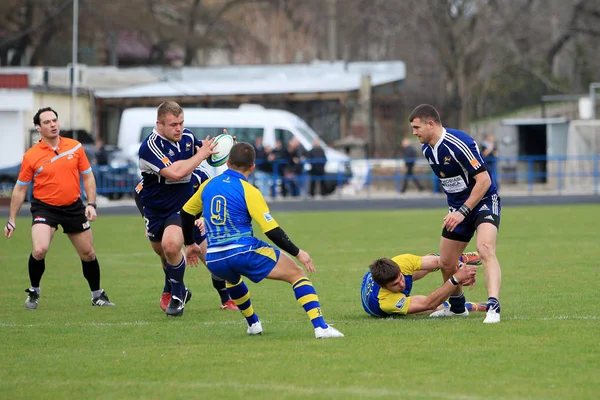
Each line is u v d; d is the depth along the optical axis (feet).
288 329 105.50
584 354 87.10
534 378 78.28
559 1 602.03
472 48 550.77
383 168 467.52
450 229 105.19
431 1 544.21
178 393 75.66
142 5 619.26
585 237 214.48
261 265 96.07
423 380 78.23
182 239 115.85
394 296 110.63
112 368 85.81
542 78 602.03
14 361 89.61
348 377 79.92
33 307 125.59
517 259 172.65
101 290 129.59
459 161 104.63
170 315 117.91
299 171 381.60
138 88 490.49
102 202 368.48
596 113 510.58
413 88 631.15
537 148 476.95
